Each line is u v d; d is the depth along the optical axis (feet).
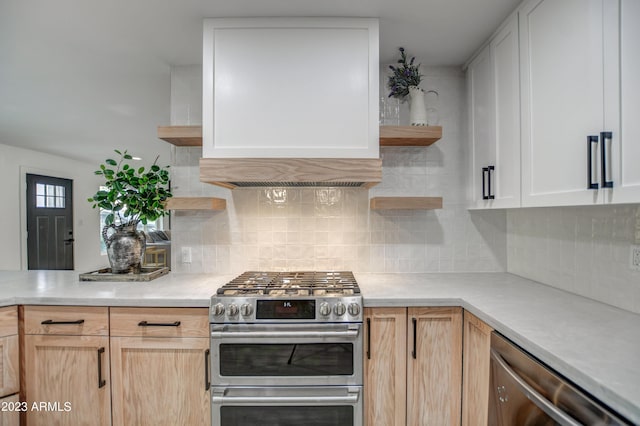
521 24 5.08
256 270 7.22
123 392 5.23
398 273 7.23
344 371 5.08
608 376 2.78
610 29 3.56
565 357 3.13
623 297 4.56
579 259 5.32
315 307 5.03
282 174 5.57
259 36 5.69
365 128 5.69
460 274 7.11
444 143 7.29
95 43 6.35
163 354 5.21
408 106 7.05
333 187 7.22
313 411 5.08
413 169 7.28
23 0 5.00
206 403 5.18
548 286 5.99
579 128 3.95
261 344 5.07
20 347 5.30
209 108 5.71
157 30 5.94
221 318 5.02
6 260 15.17
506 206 5.52
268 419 5.08
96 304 5.20
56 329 5.26
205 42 5.68
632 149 3.34
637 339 3.56
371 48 5.67
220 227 7.25
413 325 5.23
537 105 4.73
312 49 5.69
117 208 6.67
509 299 5.13
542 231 6.19
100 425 5.24
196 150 7.30
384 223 7.28
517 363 3.72
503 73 5.62
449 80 7.28
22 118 11.22
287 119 5.69
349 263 7.25
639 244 4.32
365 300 5.19
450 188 7.29
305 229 7.23
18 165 15.84
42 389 5.29
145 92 8.81
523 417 3.51
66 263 18.60
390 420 5.24
